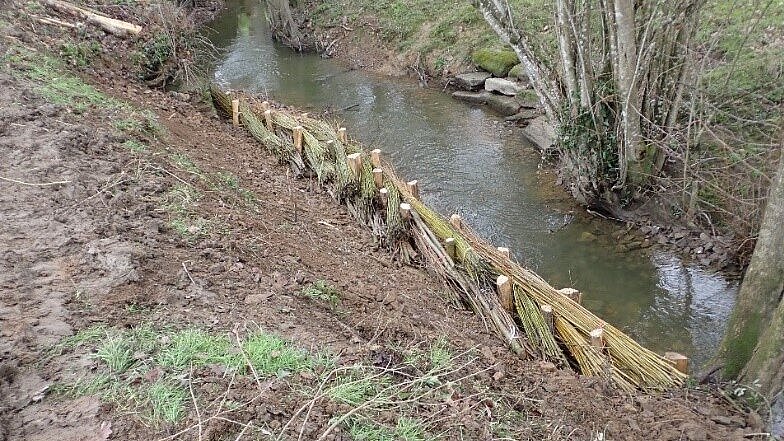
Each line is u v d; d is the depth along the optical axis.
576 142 8.80
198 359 3.68
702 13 8.66
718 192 7.92
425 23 16.53
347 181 8.02
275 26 19.25
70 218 5.26
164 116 9.91
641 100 8.02
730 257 7.48
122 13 13.58
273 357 3.78
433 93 14.26
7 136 6.60
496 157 10.86
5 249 4.72
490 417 3.81
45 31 10.93
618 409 4.38
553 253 8.13
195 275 4.74
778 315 4.37
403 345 4.62
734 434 4.14
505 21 9.06
